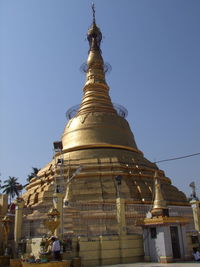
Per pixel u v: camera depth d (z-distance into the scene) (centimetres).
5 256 2600
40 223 2848
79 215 2903
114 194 3512
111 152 4203
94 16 6278
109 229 2867
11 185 8188
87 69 5641
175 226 2588
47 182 3962
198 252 2511
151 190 3816
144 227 2647
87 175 3731
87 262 2373
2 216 3167
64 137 4688
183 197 4325
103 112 4750
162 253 2450
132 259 2547
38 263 2000
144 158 4578
